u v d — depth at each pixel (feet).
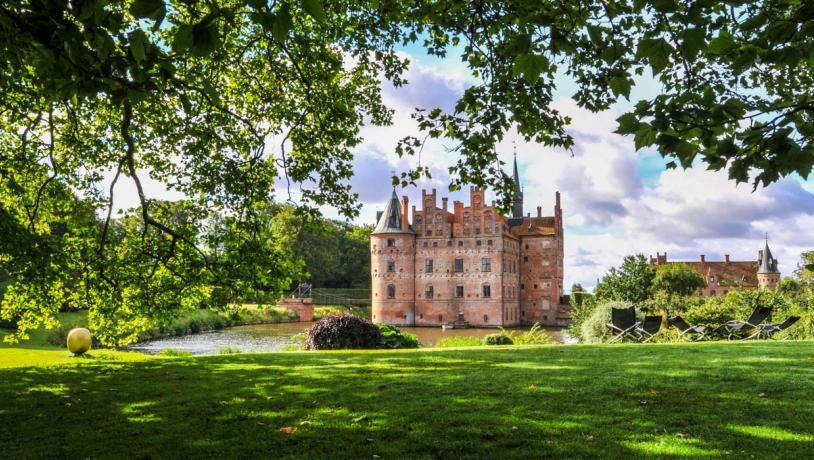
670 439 19.30
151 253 39.86
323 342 65.51
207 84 16.02
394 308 237.86
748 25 13.17
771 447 18.21
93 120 46.78
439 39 37.29
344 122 44.75
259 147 41.55
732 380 29.53
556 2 22.81
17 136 47.06
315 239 315.17
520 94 27.73
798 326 65.57
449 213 256.11
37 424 24.90
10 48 16.39
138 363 44.52
